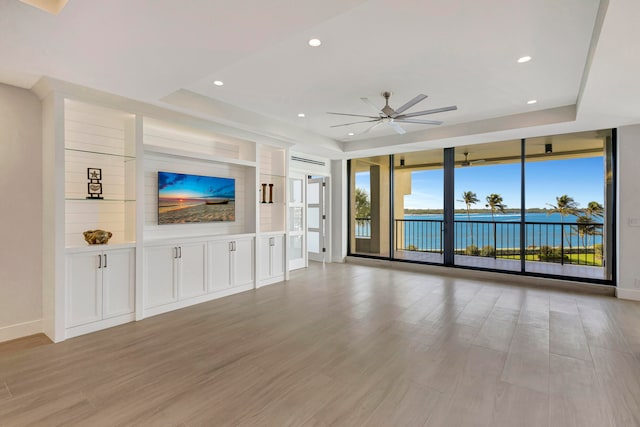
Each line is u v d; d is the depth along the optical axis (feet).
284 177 18.34
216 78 11.12
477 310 12.76
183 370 8.07
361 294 15.19
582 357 8.69
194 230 14.55
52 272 9.89
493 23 7.78
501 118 15.66
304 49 9.09
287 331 10.62
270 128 15.94
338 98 13.09
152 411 6.42
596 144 16.25
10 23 6.31
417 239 22.90
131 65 8.32
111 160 12.05
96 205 11.69
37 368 8.16
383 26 7.91
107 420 6.14
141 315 11.73
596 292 15.26
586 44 8.71
